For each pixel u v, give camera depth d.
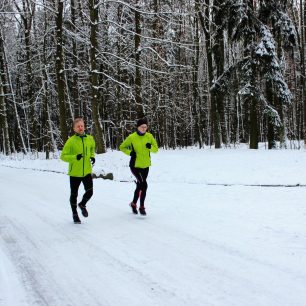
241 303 3.96
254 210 8.07
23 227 7.62
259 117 40.38
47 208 9.38
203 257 5.35
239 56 36.59
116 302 4.15
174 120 40.12
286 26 20.66
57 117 40.53
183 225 7.10
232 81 22.20
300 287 4.27
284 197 9.34
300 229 6.48
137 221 7.61
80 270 5.14
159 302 4.09
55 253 5.91
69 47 31.34
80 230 7.18
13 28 39.50
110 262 5.37
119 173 15.73
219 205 8.73
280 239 5.98
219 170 14.24
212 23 24.06
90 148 7.73
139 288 4.46
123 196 10.47
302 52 26.95
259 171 13.41
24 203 10.20
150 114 34.88
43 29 32.75
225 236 6.27
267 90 21.52
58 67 22.03
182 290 4.34
